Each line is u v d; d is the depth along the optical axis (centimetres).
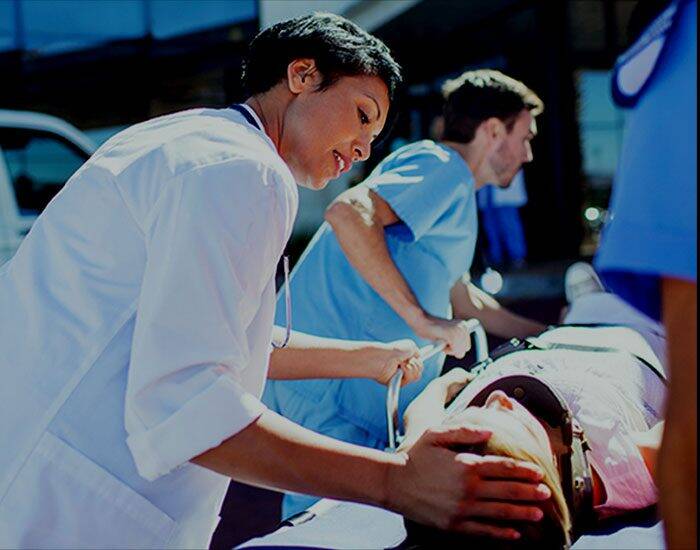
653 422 252
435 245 296
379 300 291
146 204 152
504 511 152
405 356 239
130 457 157
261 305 160
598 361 260
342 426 288
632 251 113
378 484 151
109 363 157
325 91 178
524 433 169
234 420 143
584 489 193
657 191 112
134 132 165
